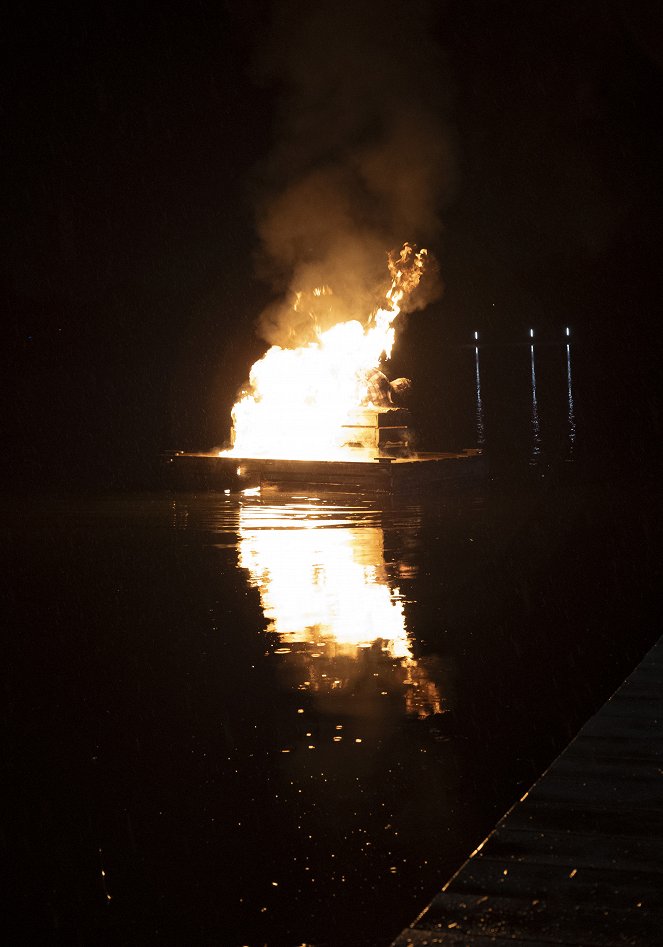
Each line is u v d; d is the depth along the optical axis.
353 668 6.12
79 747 4.99
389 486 13.71
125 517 12.32
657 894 3.25
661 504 12.31
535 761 4.71
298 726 5.20
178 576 8.83
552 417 24.38
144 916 3.52
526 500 13.07
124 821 4.20
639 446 18.70
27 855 3.96
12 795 4.46
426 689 5.74
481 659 6.29
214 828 4.12
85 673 6.14
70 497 14.12
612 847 3.56
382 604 7.70
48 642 6.84
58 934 3.44
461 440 20.59
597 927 3.08
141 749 4.95
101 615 7.53
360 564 9.23
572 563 9.09
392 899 3.58
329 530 11.19
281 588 8.28
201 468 15.13
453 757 4.78
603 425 22.30
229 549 10.09
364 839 3.99
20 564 9.48
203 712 5.43
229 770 4.67
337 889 3.65
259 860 3.86
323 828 4.09
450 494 13.83
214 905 3.58
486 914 3.16
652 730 4.71
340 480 14.11
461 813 4.20
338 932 3.39
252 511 12.66
